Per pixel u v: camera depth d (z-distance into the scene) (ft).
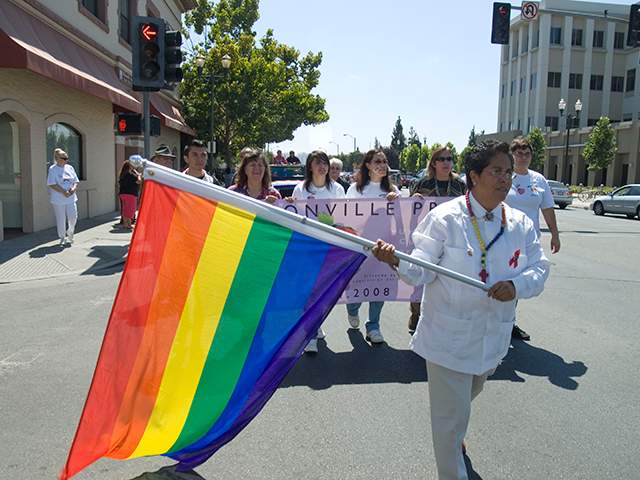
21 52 30.60
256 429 11.61
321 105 115.96
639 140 125.59
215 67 88.48
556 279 28.43
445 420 8.61
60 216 34.58
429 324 8.74
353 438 11.25
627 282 27.71
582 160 146.61
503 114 198.80
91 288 24.91
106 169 56.13
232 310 8.72
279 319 8.84
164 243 8.52
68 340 17.37
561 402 13.14
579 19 169.58
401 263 8.48
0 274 27.30
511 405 12.95
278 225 8.75
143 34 31.35
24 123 38.42
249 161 17.28
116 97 46.14
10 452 10.50
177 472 9.87
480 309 8.35
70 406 12.59
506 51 195.93
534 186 17.87
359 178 18.95
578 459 10.49
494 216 8.62
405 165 284.00
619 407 12.87
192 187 8.49
